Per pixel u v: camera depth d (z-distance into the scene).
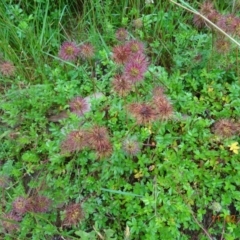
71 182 0.23
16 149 0.25
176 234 0.21
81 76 0.27
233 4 0.26
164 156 0.23
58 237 0.23
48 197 0.22
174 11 0.29
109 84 0.26
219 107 0.25
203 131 0.23
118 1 0.31
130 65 0.20
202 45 0.27
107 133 0.22
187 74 0.26
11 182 0.23
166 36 0.28
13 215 0.21
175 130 0.24
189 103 0.24
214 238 0.22
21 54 0.29
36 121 0.26
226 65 0.26
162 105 0.20
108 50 0.27
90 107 0.25
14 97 0.26
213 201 0.22
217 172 0.22
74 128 0.24
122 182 0.23
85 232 0.21
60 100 0.26
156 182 0.22
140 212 0.22
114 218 0.22
